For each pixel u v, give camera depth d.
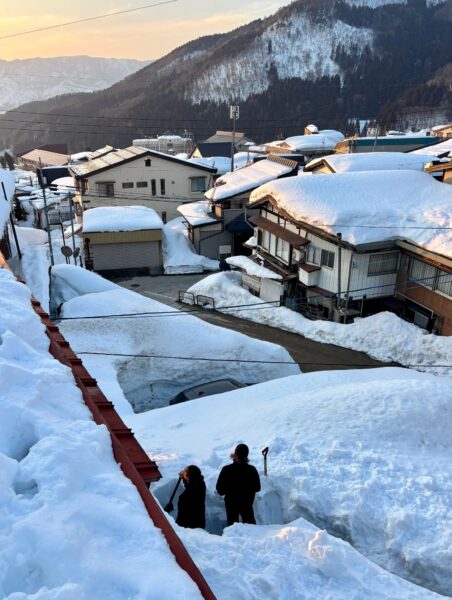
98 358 13.87
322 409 9.94
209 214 33.31
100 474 3.12
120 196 38.47
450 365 17.14
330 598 4.66
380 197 21.48
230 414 10.72
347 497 7.17
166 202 39.62
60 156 87.12
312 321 21.80
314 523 7.10
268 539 5.55
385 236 19.42
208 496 7.36
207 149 66.88
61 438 3.31
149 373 14.31
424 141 52.25
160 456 8.48
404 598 4.89
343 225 19.89
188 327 15.62
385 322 19.70
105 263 30.92
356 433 9.03
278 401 10.82
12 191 22.44
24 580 2.34
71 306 15.81
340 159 33.94
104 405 4.62
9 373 3.98
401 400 9.95
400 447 8.75
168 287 28.39
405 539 6.53
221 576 4.43
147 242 31.09
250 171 35.91
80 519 2.68
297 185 22.95
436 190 21.53
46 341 5.44
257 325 22.84
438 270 18.58
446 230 18.19
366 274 20.47
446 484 7.59
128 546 2.57
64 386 4.27
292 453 8.34
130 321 15.29
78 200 41.44
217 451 8.72
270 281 24.16
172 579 2.34
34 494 2.90
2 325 5.13
